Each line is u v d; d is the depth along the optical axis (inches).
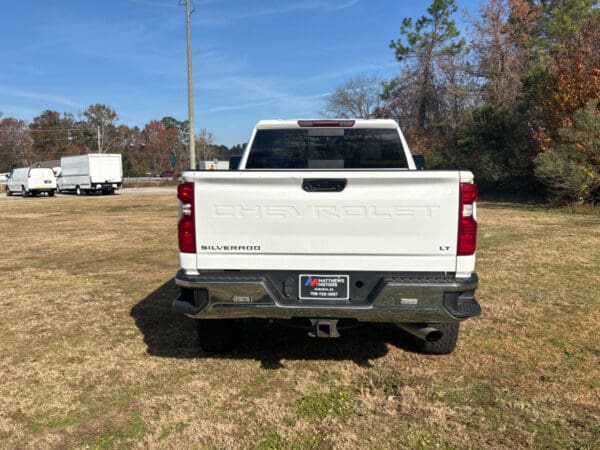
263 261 130.4
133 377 146.8
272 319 141.5
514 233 421.4
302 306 128.0
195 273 133.1
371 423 119.3
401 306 126.0
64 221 619.5
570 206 652.1
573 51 746.8
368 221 126.6
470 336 175.5
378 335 180.4
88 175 1381.6
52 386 141.6
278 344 172.6
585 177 624.7
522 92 915.4
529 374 144.3
